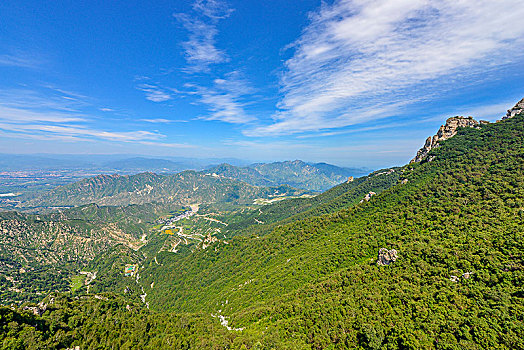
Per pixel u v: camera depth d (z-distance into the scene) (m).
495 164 125.06
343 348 66.75
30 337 83.94
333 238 142.88
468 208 105.19
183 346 97.06
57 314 102.62
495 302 62.00
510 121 154.00
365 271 94.75
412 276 81.69
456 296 67.56
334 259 117.62
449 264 80.19
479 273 71.69
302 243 162.75
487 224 91.06
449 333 58.12
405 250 94.56
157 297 195.00
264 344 76.94
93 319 108.62
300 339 75.62
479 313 61.00
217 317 124.12
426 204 123.19
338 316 76.25
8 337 80.56
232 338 91.69
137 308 132.88
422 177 148.88
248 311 108.25
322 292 95.06
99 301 126.12
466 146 152.12
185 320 117.31
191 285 186.62
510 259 72.06
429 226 106.44
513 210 92.19
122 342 99.62
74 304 117.00
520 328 53.38
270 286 124.75
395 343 61.75
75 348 92.56
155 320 116.88
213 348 87.12
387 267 92.12
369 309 74.75
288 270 131.88
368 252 111.75
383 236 115.88
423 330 61.50
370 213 149.88
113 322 108.75
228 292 146.62
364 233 126.56
